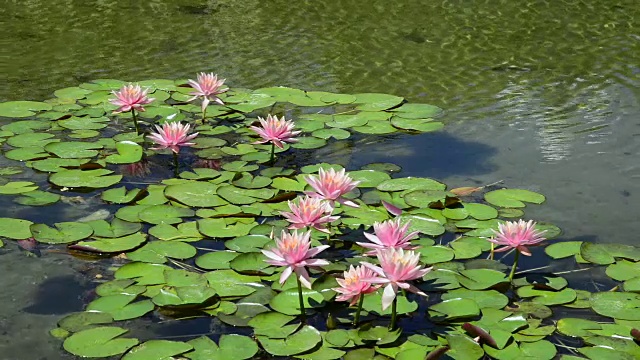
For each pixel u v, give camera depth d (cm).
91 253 262
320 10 558
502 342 212
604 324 223
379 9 561
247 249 260
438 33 509
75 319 225
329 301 234
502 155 343
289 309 229
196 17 541
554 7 566
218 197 298
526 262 260
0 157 337
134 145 342
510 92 414
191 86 373
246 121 378
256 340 216
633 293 238
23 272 252
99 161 330
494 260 256
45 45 480
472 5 571
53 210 292
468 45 487
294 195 296
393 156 343
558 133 365
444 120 379
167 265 254
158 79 423
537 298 236
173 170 327
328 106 394
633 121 378
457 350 209
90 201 299
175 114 375
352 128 367
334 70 443
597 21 535
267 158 337
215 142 353
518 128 371
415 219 280
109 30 510
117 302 232
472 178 320
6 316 229
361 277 218
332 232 275
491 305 231
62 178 313
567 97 407
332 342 214
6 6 561
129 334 220
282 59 460
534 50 479
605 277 251
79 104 390
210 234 269
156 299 232
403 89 418
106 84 412
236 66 447
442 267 251
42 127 363
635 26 524
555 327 222
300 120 376
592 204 298
